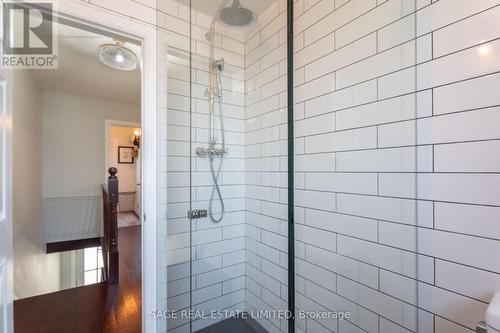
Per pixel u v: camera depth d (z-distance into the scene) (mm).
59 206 3902
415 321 1011
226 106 1922
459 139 877
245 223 2020
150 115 1559
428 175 965
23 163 2707
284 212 1672
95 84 3465
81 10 1320
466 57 859
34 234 3119
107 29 1430
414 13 999
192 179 1770
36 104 3373
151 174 1569
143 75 1546
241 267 1996
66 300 2156
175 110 1681
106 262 2818
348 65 1255
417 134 997
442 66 920
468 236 859
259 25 1837
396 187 1067
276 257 1730
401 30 1040
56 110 3865
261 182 1866
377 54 1129
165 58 1621
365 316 1200
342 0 1280
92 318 1906
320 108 1410
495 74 796
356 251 1235
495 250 800
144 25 1521
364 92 1187
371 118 1158
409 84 1018
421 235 990
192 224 1767
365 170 1189
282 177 1687
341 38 1287
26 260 2662
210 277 1843
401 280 1057
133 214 6203
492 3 804
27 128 2916
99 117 4219
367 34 1169
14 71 2430
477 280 838
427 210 970
